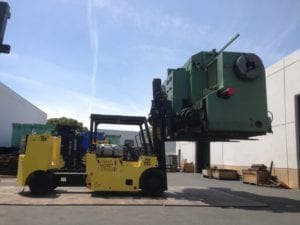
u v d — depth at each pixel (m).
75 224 9.68
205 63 16.47
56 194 15.87
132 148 16.78
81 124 64.62
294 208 13.74
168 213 11.78
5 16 6.29
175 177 33.28
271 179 24.92
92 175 15.96
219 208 13.16
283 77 24.89
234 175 30.98
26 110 48.19
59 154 17.61
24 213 11.14
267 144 26.92
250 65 14.68
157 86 17.16
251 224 10.36
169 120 16.48
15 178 26.84
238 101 14.73
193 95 16.28
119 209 12.33
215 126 14.48
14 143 33.06
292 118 23.88
